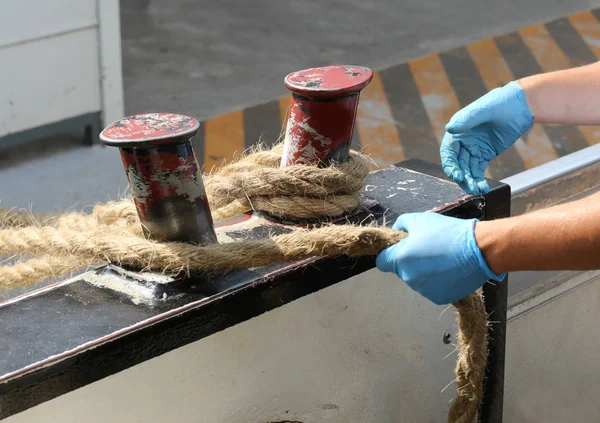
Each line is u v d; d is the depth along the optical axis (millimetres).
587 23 7148
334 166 1502
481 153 1886
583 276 2123
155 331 1229
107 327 1213
